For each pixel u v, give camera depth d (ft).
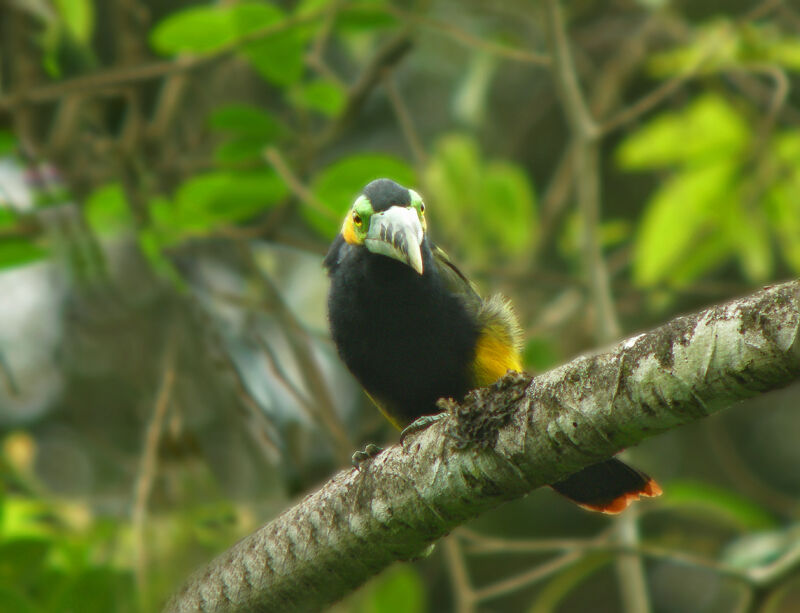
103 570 29.45
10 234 35.83
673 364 17.88
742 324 17.10
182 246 40.29
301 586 23.67
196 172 41.22
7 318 53.16
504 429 20.29
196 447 31.73
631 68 48.39
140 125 38.45
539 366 42.57
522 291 46.96
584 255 38.19
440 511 21.61
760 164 38.88
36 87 38.68
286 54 35.68
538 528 58.75
